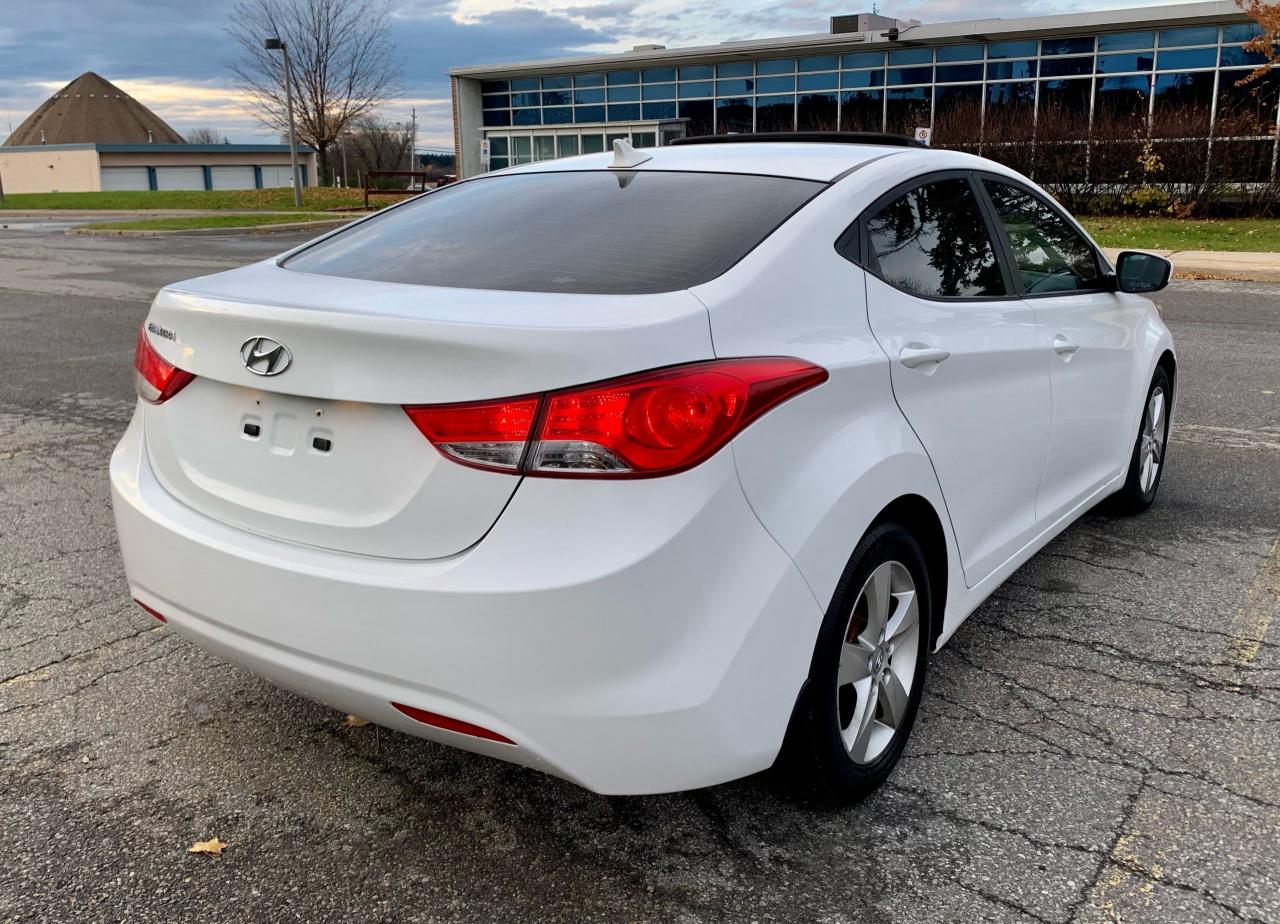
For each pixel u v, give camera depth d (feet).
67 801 8.87
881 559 8.50
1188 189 73.51
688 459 6.83
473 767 9.45
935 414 9.18
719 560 7.02
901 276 9.36
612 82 120.26
